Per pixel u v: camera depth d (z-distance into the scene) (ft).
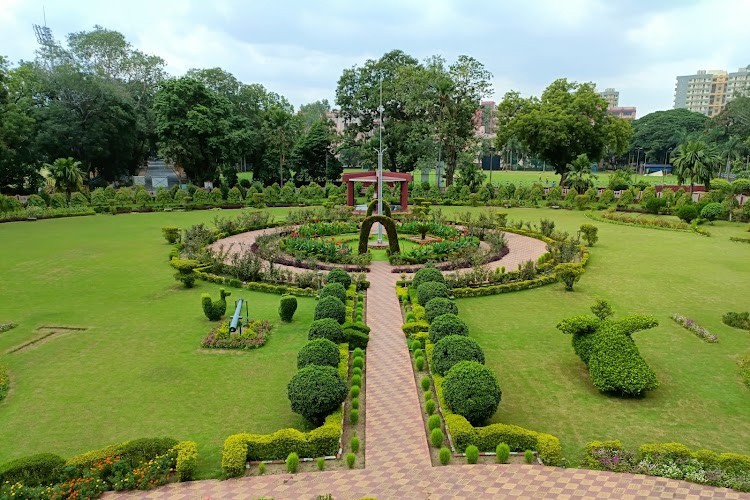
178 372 39.73
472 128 165.48
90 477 25.94
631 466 26.89
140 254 81.51
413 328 45.73
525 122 157.38
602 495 24.61
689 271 69.72
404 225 99.19
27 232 100.94
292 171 221.46
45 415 33.50
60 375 39.32
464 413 30.45
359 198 154.81
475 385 30.63
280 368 40.42
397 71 161.99
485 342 45.57
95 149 155.02
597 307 42.37
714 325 48.91
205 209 139.03
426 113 159.53
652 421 32.24
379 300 57.52
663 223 105.60
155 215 127.34
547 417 32.94
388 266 73.61
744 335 46.32
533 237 94.79
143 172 238.89
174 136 152.97
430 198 153.17
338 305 46.65
